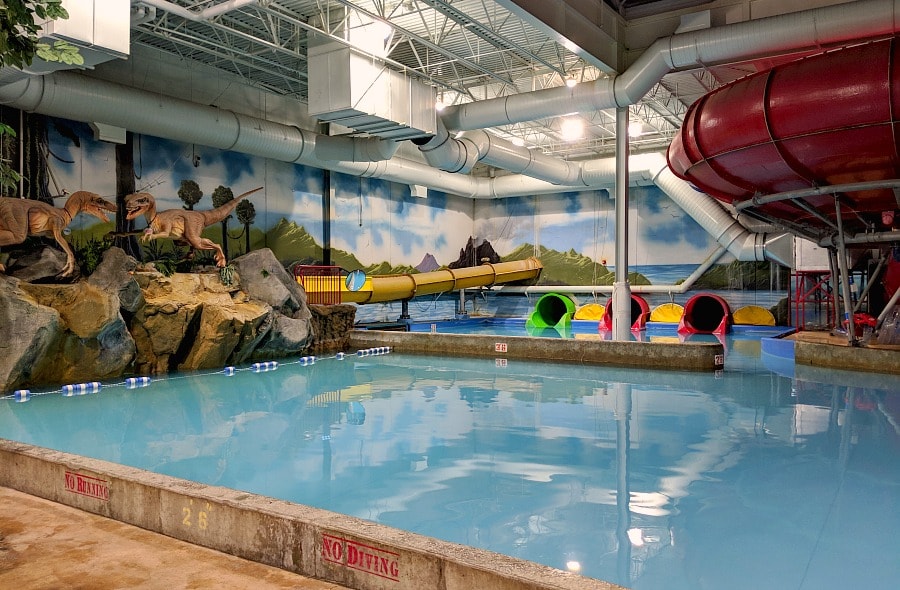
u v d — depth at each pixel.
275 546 3.10
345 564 2.90
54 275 11.61
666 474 5.55
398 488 5.24
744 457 6.07
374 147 16.56
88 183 13.57
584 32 11.95
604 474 5.58
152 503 3.54
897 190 10.12
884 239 11.88
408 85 13.34
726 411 8.23
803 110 9.31
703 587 3.42
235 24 13.17
